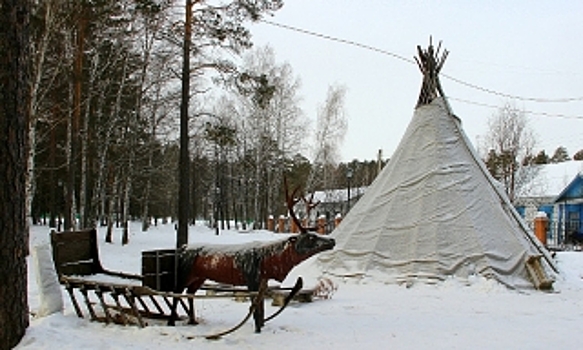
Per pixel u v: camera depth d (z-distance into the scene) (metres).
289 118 35.78
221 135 16.94
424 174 12.40
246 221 45.03
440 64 13.73
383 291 10.39
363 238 12.20
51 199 27.03
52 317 6.40
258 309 6.40
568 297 10.01
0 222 5.02
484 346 6.04
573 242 30.19
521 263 11.09
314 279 11.63
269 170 36.84
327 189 42.53
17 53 5.22
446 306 8.86
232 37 14.95
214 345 5.74
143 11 14.88
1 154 5.07
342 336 6.36
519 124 39.75
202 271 6.72
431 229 11.56
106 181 27.14
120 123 23.00
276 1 15.02
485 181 12.49
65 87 20.80
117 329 6.26
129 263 14.97
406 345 5.99
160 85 23.72
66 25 17.22
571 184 31.66
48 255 6.82
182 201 15.34
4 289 5.02
